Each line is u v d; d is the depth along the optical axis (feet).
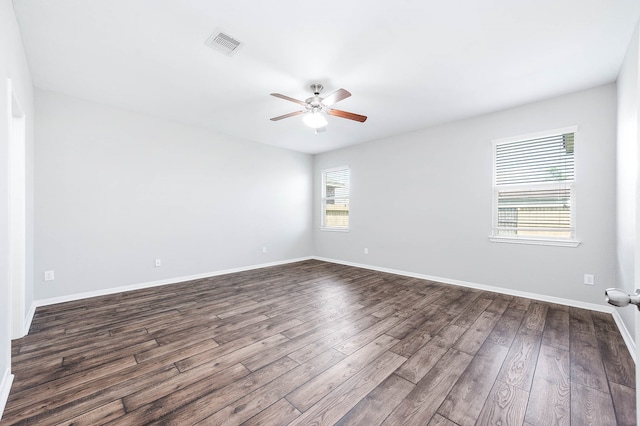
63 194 10.68
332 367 6.31
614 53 7.81
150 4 6.09
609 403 5.12
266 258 17.83
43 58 8.20
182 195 13.99
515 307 10.21
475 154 12.77
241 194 16.49
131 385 5.62
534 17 6.45
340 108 11.84
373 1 5.98
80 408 4.95
